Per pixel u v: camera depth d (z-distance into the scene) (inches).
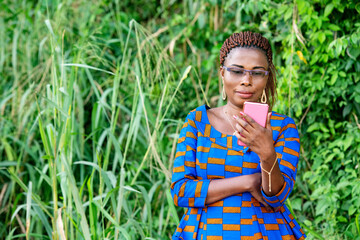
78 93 121.6
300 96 117.4
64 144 95.5
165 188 122.5
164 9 154.9
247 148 65.1
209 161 66.0
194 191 64.4
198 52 144.3
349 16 113.7
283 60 126.2
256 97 66.5
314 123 118.0
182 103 138.1
